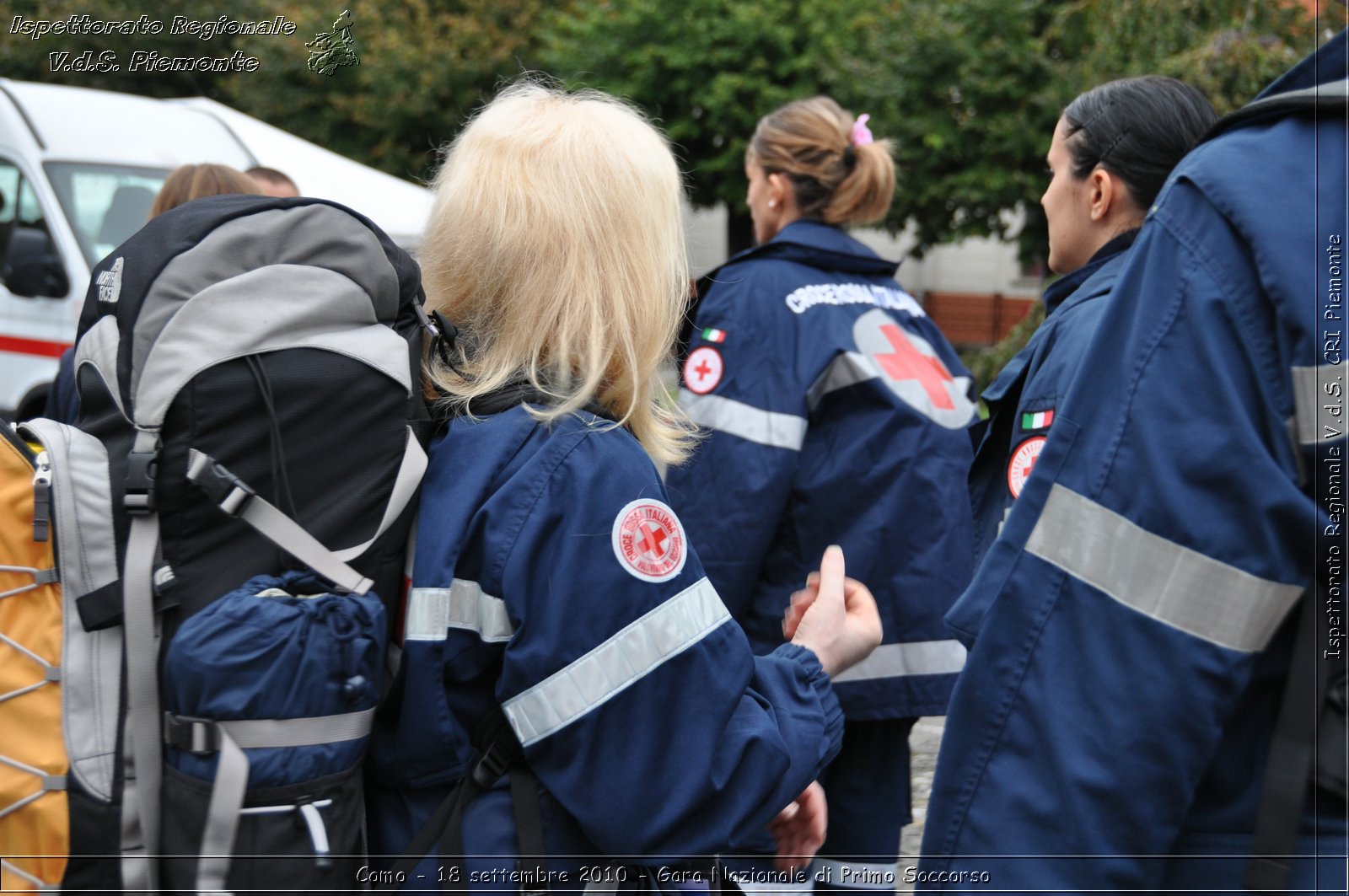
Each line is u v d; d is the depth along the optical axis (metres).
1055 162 1.92
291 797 1.05
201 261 1.14
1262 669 1.18
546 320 1.24
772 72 12.23
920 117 10.02
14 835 1.08
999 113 9.68
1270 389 1.15
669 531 1.19
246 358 1.10
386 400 1.14
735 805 1.17
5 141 5.85
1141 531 1.16
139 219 5.89
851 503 2.38
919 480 2.39
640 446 1.24
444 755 1.16
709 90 12.16
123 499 1.10
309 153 6.72
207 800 1.03
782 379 2.39
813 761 1.26
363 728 1.10
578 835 1.17
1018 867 1.19
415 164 12.39
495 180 1.27
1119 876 1.15
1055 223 1.94
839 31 11.68
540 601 1.14
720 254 16.25
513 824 1.16
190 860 1.04
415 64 11.96
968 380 2.74
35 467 1.12
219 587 1.11
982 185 9.86
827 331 2.42
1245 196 1.17
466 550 1.16
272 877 1.03
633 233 1.28
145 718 1.08
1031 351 1.85
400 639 1.17
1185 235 1.20
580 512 1.16
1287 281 1.13
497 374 1.24
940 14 9.80
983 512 2.00
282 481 1.11
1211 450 1.14
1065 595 1.21
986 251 16.17
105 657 1.10
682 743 1.14
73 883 1.09
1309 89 1.23
